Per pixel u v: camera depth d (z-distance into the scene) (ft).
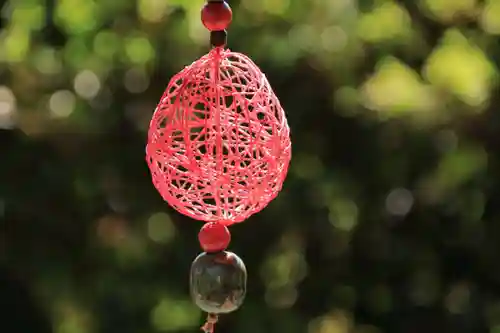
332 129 4.14
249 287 4.29
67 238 4.23
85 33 4.03
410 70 4.03
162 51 3.96
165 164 2.77
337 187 4.13
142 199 4.19
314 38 3.97
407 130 4.10
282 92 4.04
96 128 4.08
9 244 4.23
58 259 4.24
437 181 4.20
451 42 4.06
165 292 4.22
